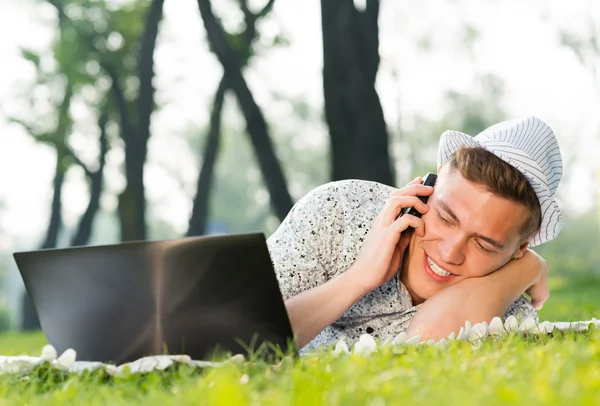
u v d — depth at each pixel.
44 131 24.44
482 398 2.17
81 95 23.73
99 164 24.95
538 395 2.14
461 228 3.53
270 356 2.96
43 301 3.20
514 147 3.57
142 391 2.76
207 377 2.62
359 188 3.91
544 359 2.65
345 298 3.52
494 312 3.67
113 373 2.94
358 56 16.38
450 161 3.63
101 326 3.09
